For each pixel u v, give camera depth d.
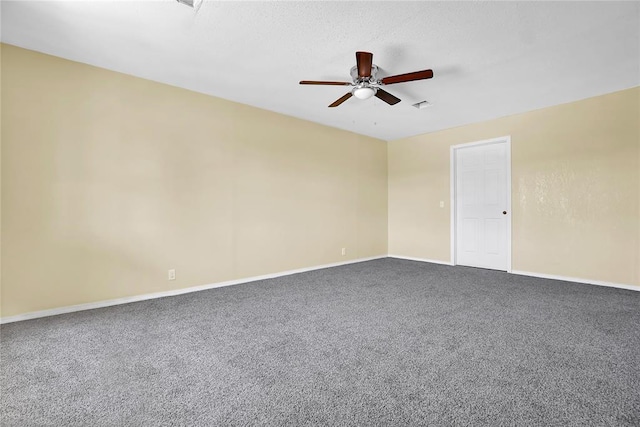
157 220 3.33
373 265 5.18
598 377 1.71
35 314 2.68
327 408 1.47
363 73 2.51
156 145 3.33
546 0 2.04
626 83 3.38
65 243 2.82
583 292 3.43
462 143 5.02
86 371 1.80
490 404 1.49
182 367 1.85
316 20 2.26
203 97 3.67
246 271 4.04
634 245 3.51
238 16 2.21
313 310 2.89
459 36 2.46
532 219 4.25
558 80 3.29
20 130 2.62
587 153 3.80
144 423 1.37
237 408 1.47
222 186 3.83
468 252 5.05
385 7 2.12
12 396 1.56
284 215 4.46
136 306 3.01
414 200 5.71
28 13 2.17
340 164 5.25
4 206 2.56
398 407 1.47
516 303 3.05
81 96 2.91
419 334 2.31
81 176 2.90
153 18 2.24
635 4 2.07
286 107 4.17
